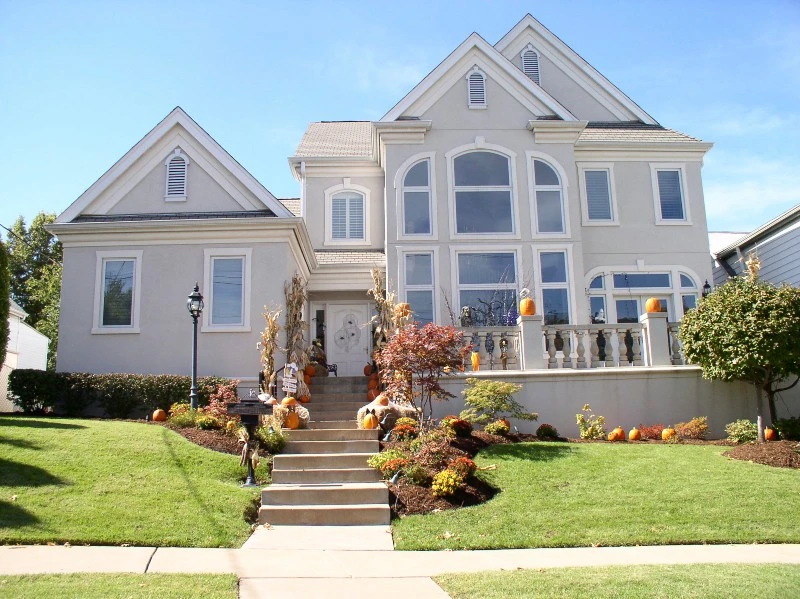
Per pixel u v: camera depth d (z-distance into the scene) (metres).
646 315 14.59
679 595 6.05
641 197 20.20
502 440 12.46
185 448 11.27
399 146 18.77
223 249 16.36
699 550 7.93
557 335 15.50
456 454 11.18
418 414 12.77
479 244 18.25
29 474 9.42
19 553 7.27
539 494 9.83
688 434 13.32
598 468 10.82
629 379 14.18
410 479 10.38
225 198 17.08
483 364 14.70
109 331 15.99
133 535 8.01
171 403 14.48
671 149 20.36
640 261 19.80
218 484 10.05
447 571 7.13
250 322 15.96
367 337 20.27
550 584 6.42
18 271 40.31
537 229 18.39
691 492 9.73
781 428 12.81
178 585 6.32
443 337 12.59
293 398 13.47
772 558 7.52
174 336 16.00
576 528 8.68
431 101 19.03
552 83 22.45
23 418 13.14
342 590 6.44
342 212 21.23
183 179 17.19
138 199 17.12
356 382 16.45
